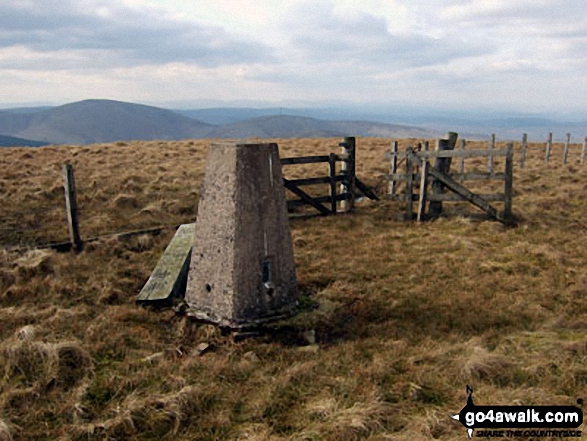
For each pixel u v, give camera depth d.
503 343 6.32
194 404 5.13
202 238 7.38
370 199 15.41
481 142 29.45
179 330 6.97
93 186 15.14
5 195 13.45
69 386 5.45
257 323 6.94
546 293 7.96
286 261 7.45
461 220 12.41
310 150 24.64
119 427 4.71
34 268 8.78
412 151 13.02
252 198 6.96
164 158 21.28
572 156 24.84
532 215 12.84
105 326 6.91
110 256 9.95
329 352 6.27
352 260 9.85
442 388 5.36
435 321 7.11
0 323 6.89
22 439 4.58
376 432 4.59
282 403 5.17
